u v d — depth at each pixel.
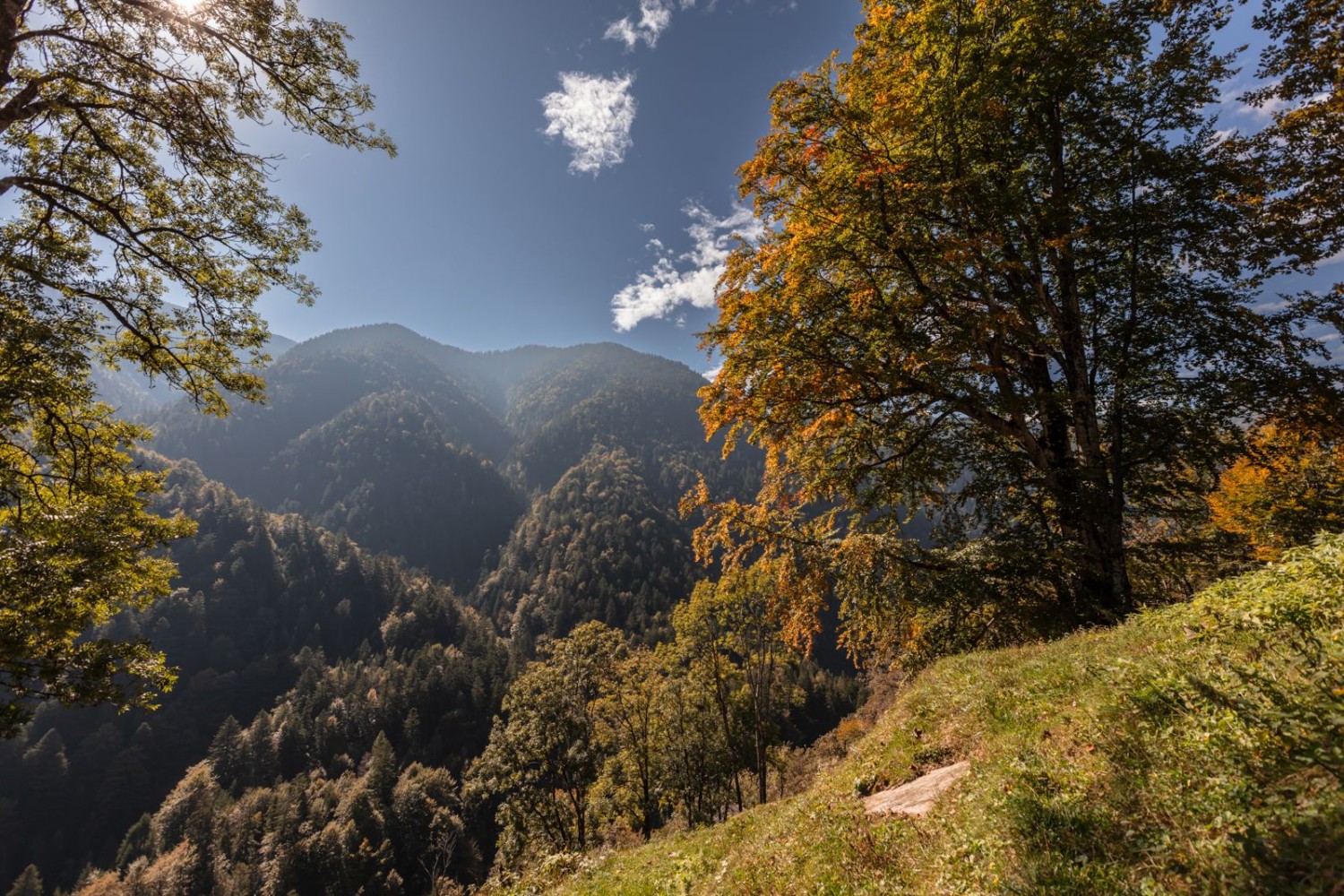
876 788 7.72
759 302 11.94
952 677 9.25
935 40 10.81
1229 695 4.07
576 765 36.03
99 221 11.05
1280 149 11.62
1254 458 11.90
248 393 13.32
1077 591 11.60
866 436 13.36
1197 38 11.26
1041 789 4.43
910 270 11.58
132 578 12.92
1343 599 4.71
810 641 13.09
